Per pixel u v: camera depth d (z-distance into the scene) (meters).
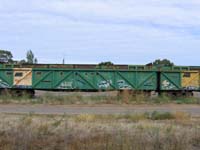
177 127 16.34
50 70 37.38
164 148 10.76
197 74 38.25
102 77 37.75
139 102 31.58
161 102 32.00
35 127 13.83
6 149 10.25
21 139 11.09
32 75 37.28
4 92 35.97
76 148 10.66
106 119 19.25
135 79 37.94
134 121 18.88
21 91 37.12
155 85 38.12
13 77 37.12
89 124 16.33
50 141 11.61
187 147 11.20
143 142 11.09
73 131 13.41
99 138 11.80
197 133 13.48
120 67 38.12
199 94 49.00
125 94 32.38
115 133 12.93
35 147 10.93
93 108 27.20
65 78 37.56
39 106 28.08
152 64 39.75
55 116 20.45
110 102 31.00
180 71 38.06
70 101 30.56
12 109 25.70
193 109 27.52
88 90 37.78
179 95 37.84
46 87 37.38
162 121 19.34
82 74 37.69
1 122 16.11
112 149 10.42
